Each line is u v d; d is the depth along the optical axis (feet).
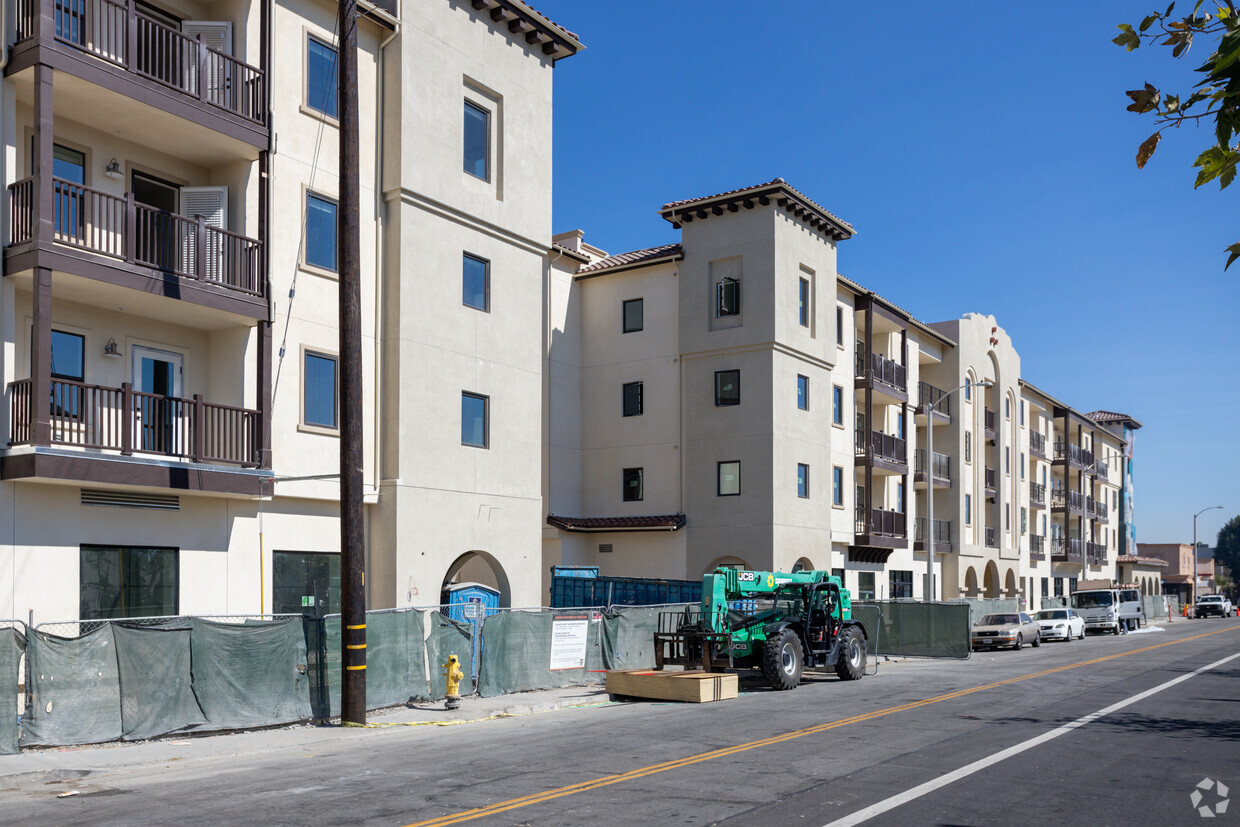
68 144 62.23
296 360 71.97
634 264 120.98
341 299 55.31
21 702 49.90
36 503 56.34
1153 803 33.53
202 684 50.72
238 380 68.13
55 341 61.00
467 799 33.99
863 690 72.79
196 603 64.59
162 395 64.28
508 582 87.15
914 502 153.38
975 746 45.50
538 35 93.76
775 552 110.01
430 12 83.10
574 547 119.44
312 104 75.10
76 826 30.76
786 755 43.09
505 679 69.21
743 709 61.05
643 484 118.93
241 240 67.46
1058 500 230.68
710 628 73.82
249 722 52.37
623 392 121.80
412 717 57.26
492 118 89.76
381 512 77.66
